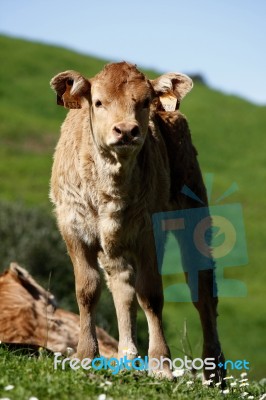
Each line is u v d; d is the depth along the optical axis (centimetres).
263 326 5969
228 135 11444
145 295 1162
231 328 5941
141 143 1070
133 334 1162
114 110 1091
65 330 1517
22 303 1508
